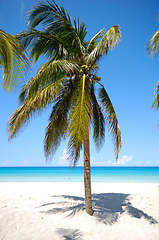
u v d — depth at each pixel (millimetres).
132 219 6293
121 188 13203
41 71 5000
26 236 4691
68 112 5672
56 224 5473
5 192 9922
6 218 5645
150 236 5090
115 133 6176
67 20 6316
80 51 6496
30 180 23250
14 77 2582
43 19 5973
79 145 4352
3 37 2342
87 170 6273
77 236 4844
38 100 4926
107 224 5707
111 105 6438
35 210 6641
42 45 6234
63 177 28828
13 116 6012
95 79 6570
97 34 7266
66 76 5926
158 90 6691
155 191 8984
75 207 6906
